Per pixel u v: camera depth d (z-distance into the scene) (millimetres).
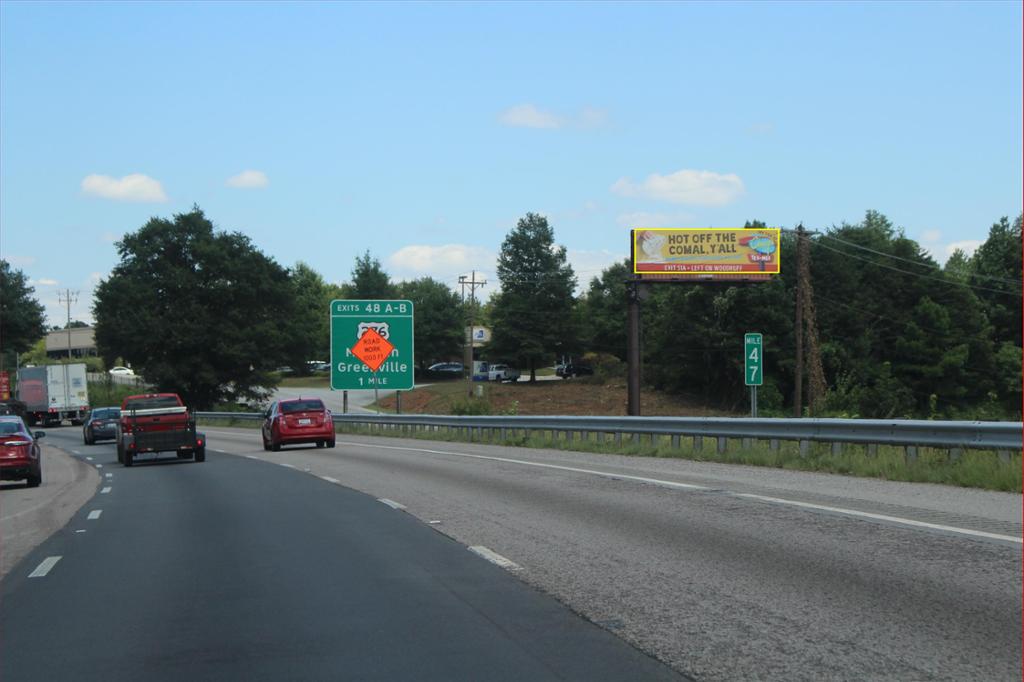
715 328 82812
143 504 18469
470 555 11172
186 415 30844
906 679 6176
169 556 11969
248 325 87875
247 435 52219
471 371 92562
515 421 33094
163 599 9359
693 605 8320
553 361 109625
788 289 82812
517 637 7473
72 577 10727
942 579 8938
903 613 7797
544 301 107625
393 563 10812
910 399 75312
